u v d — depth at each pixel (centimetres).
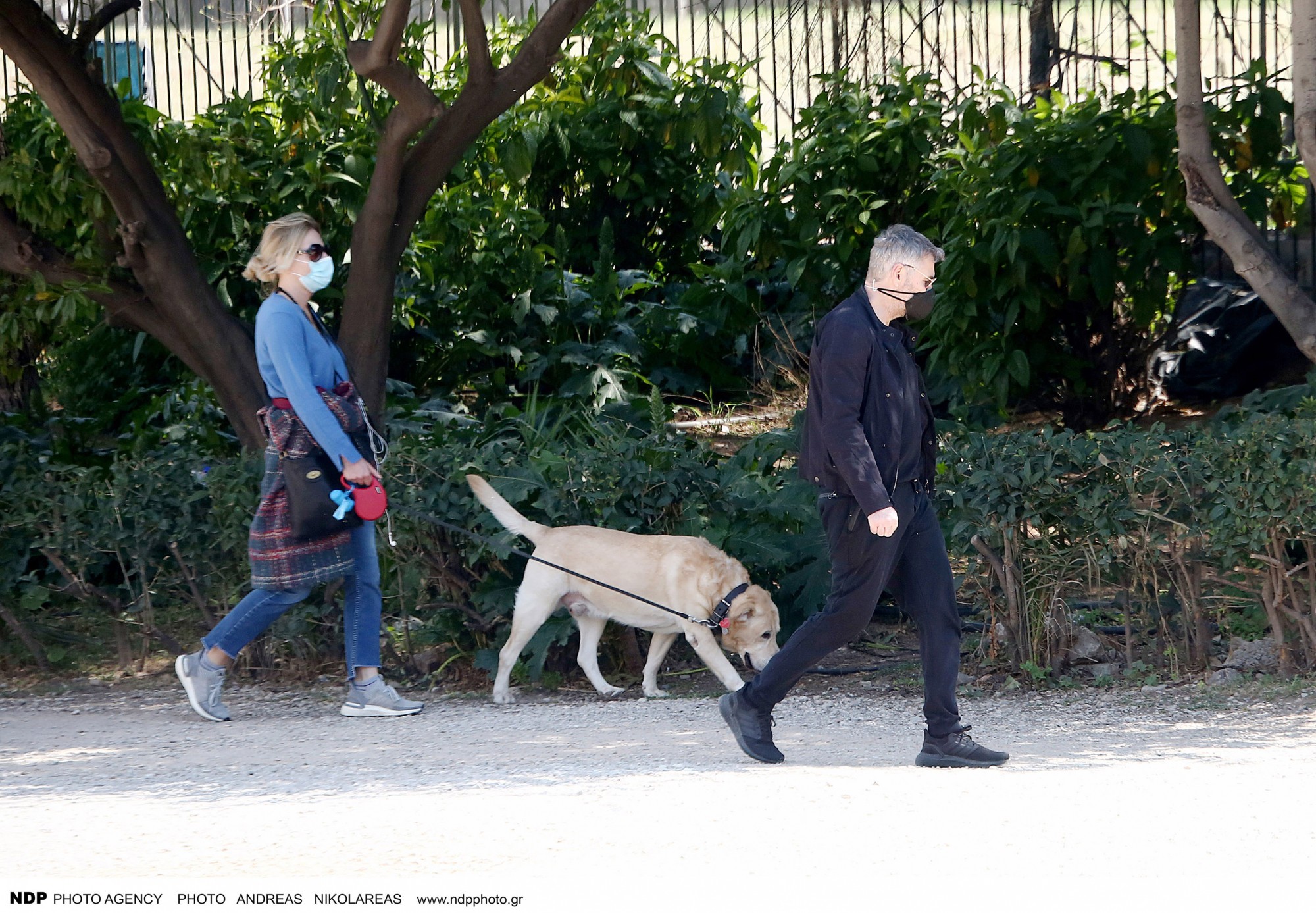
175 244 1439
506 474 1298
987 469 1184
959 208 1748
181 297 1438
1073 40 2088
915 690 1214
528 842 700
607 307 2309
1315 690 1087
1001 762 892
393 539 1255
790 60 2202
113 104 1424
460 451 1306
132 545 1297
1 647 1366
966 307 1708
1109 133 1673
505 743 1030
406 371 2216
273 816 770
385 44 1267
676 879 634
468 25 1382
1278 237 1962
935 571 876
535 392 1808
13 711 1209
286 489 1083
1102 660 1223
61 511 1306
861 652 1358
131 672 1350
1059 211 1636
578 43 2511
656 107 2386
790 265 2031
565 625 1245
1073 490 1170
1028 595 1198
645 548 1186
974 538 1193
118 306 1466
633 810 761
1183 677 1168
